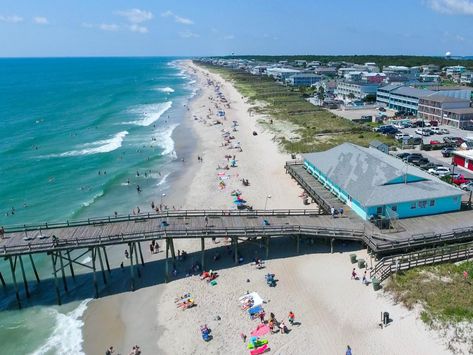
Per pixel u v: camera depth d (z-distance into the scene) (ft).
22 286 149.18
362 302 124.98
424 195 161.38
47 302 139.44
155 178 247.50
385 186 165.07
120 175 252.42
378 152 207.41
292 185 221.25
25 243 139.95
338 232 150.61
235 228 149.59
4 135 360.48
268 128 346.13
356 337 112.37
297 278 140.46
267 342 112.68
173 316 127.54
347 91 526.16
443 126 346.54
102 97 618.44
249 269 147.74
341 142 290.56
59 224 153.99
